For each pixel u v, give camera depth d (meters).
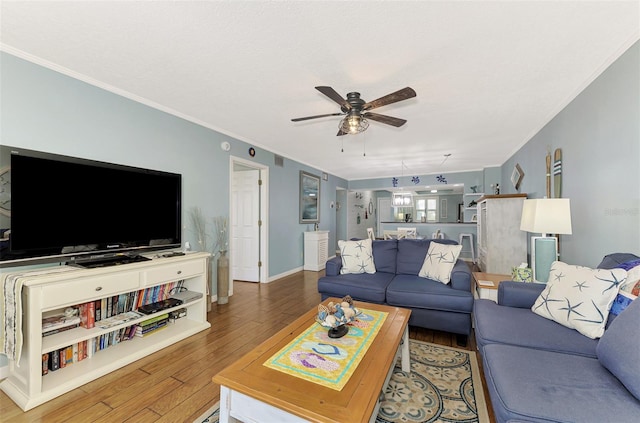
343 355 1.45
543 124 3.46
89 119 2.39
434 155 5.29
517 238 4.22
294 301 3.74
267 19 1.64
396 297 2.74
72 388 1.83
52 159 2.06
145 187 2.66
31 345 1.69
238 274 4.93
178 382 1.93
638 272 1.50
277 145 4.58
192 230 3.31
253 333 2.73
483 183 6.62
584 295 1.64
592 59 2.06
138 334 2.49
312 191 6.26
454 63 2.11
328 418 1.01
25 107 2.04
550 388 1.12
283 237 5.25
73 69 2.23
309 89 2.55
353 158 5.55
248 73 2.27
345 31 1.74
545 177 3.44
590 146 2.38
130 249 2.53
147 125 2.84
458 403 1.71
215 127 3.63
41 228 1.99
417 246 3.46
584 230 2.49
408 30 1.73
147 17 1.63
